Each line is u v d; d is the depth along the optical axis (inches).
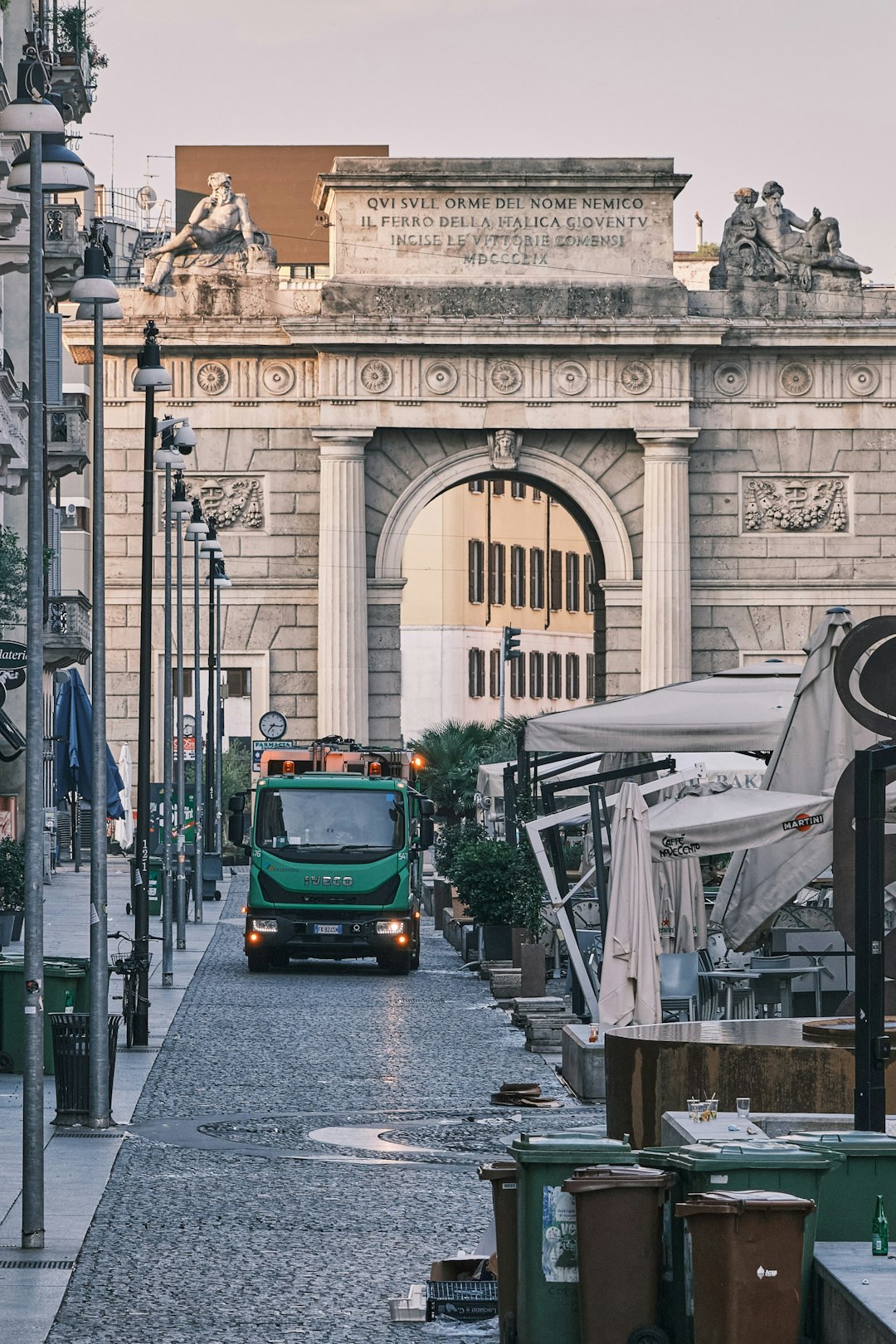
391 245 7564.0
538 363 7593.5
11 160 3496.6
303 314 7593.5
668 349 7559.1
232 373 7657.5
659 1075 1608.0
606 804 2999.5
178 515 5014.8
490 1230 1318.9
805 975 2716.5
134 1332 1207.6
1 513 4709.6
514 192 7564.0
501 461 7603.4
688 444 7598.4
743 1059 1587.1
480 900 4028.1
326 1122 2086.6
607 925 2518.5
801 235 7667.3
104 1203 1619.1
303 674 7667.3
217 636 6875.0
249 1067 2532.0
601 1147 1080.8
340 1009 3307.1
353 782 4111.7
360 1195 1667.1
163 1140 1951.3
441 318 7485.2
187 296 7593.5
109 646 7623.0
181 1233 1503.4
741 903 2568.9
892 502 7706.7
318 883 4013.3
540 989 3238.2
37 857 1515.7
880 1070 1155.9
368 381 7564.0
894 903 2450.8
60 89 5167.3
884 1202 1098.7
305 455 7667.3
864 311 7657.5
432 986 3809.1
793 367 7706.7
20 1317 1235.2
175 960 4252.0
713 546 7696.9
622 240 7593.5
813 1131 1259.8
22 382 5147.6
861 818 1156.5
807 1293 1023.6
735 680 3344.0
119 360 7637.8
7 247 3801.7
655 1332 1040.2
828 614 2637.8
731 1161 1041.5
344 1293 1314.0
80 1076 2030.0
